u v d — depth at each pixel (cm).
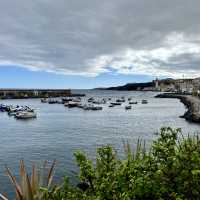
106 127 8175
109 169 571
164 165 511
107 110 14025
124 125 8575
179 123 8788
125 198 470
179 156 500
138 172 503
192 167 486
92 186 562
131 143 5469
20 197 559
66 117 11031
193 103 12562
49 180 591
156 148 524
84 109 14238
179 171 497
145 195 485
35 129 7906
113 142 5719
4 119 10588
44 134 6975
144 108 15100
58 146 5362
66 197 573
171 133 552
